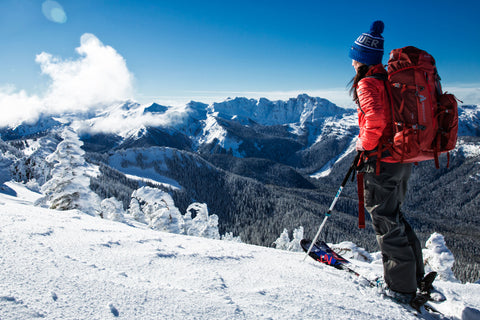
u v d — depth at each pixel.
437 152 2.12
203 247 2.79
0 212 2.86
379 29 2.39
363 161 2.37
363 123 2.36
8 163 37.09
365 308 1.96
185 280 1.88
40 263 1.66
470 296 3.03
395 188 2.25
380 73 2.30
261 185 171.50
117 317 1.28
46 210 4.05
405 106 2.11
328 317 1.70
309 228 101.50
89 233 2.64
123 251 2.27
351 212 170.75
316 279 2.38
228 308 1.53
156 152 188.88
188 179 170.88
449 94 2.16
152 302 1.45
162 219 17.95
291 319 1.57
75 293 1.40
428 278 2.29
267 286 2.01
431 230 155.25
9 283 1.36
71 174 12.92
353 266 2.86
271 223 117.50
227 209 143.38
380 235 2.33
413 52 2.22
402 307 2.19
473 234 152.00
